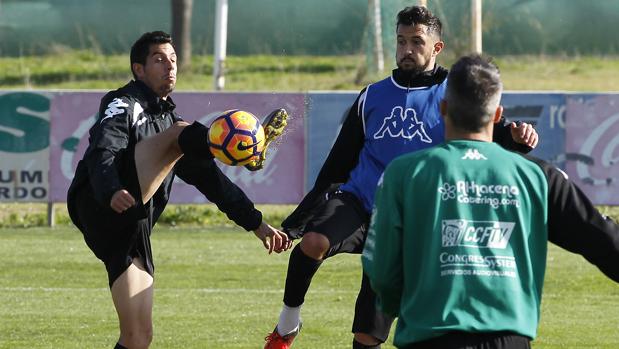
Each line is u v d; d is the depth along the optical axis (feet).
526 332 29.25
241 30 227.20
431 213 29.58
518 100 106.93
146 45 43.34
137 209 41.50
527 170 30.07
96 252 42.88
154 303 72.13
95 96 107.86
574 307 71.82
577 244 30.09
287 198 106.83
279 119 43.19
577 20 226.79
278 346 48.65
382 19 183.01
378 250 29.99
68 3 233.55
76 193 42.55
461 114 30.50
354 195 46.16
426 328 29.12
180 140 41.50
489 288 29.27
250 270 85.81
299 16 228.63
